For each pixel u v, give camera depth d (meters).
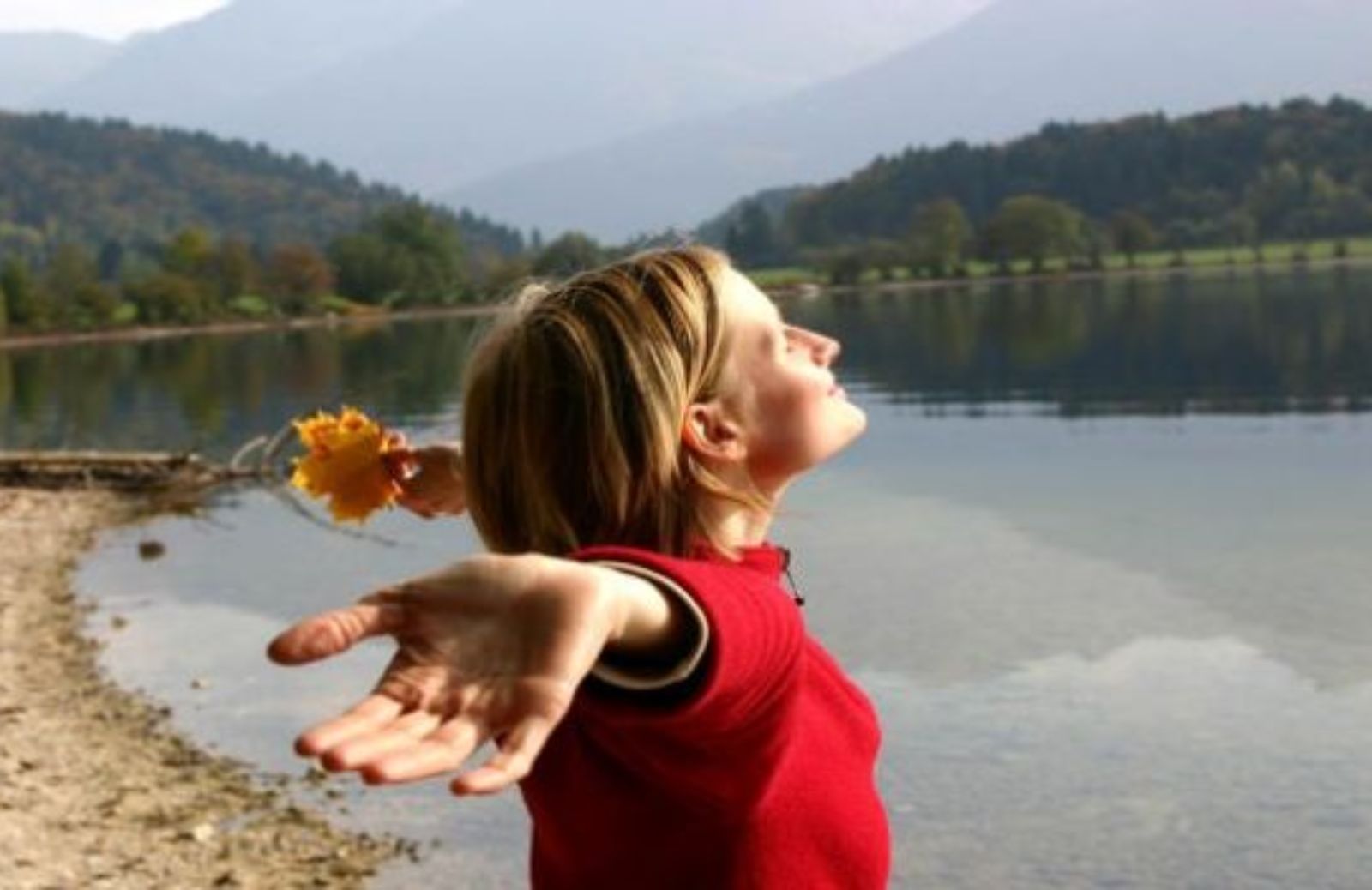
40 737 13.76
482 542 2.08
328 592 22.38
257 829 11.21
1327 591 18.81
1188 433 37.41
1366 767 12.30
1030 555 22.31
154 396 67.50
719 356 2.01
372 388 66.44
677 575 1.58
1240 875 10.49
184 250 163.62
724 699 1.62
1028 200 178.50
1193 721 13.67
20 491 33.19
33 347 132.25
